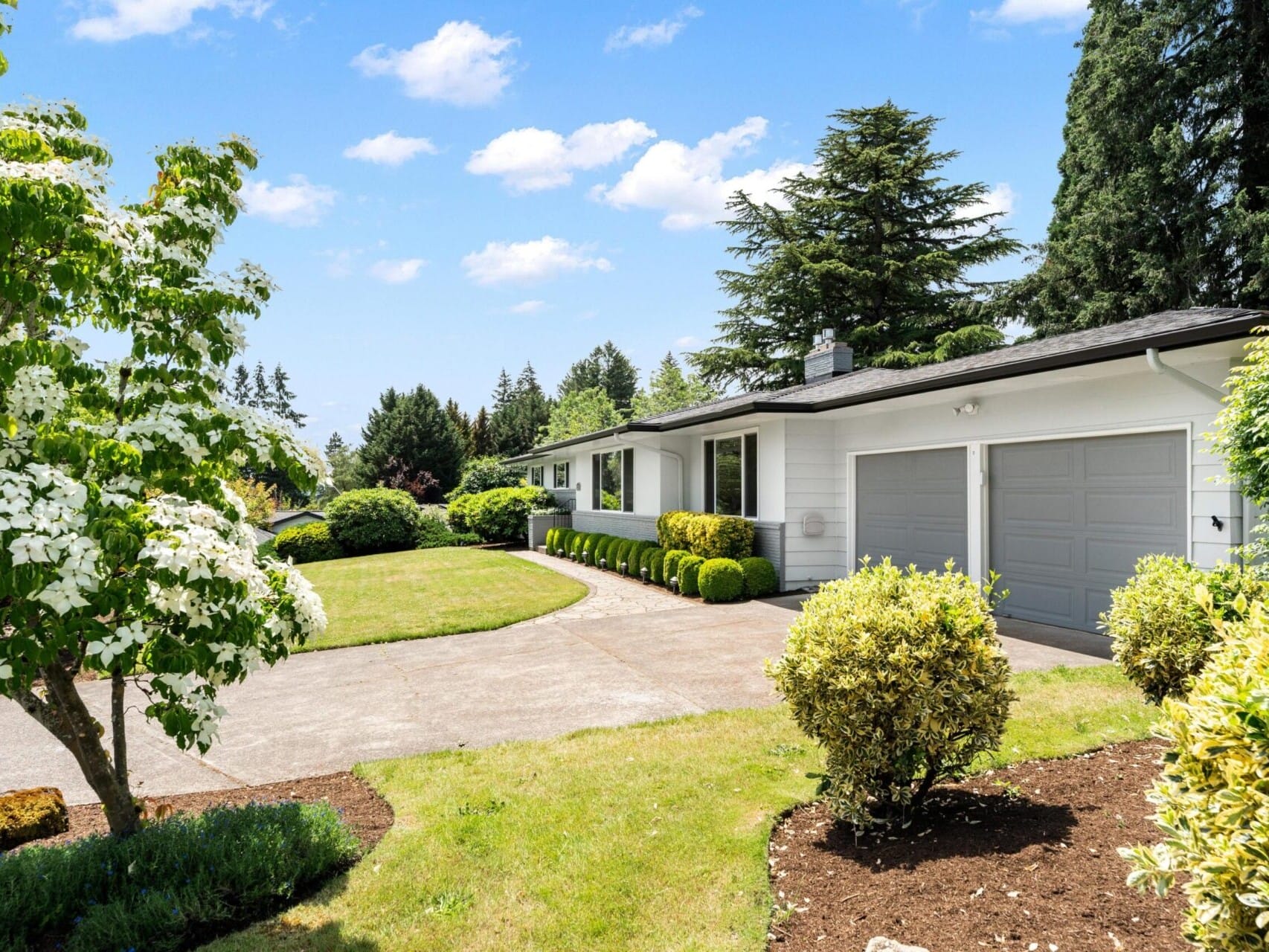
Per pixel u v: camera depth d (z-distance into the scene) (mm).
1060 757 4336
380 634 9422
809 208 27391
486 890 3250
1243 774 1713
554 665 7605
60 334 3223
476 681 7086
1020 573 8836
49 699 3322
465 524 26062
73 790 4719
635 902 3094
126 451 2848
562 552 20078
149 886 3145
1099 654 7062
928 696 3324
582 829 3771
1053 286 21406
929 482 10141
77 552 2385
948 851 3215
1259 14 17781
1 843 3805
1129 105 19156
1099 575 7891
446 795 4297
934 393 8891
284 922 3072
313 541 22328
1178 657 4402
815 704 3527
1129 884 1902
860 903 2912
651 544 14781
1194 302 18016
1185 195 18422
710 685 6613
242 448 3182
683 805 3994
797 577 11852
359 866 3508
